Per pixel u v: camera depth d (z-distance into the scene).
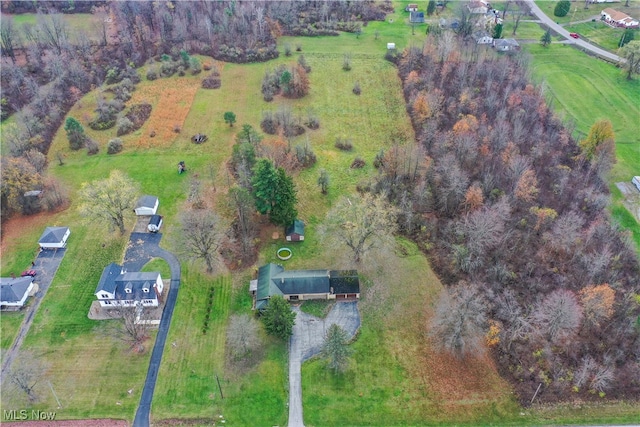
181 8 169.88
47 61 142.00
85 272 88.31
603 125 104.44
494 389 71.94
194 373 73.75
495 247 89.88
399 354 76.31
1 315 81.38
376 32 172.50
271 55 156.00
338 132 124.81
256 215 98.88
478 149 109.00
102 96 133.38
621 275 84.88
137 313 80.25
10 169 97.81
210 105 133.50
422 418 69.12
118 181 93.81
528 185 97.38
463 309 72.62
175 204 102.19
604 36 172.50
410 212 97.25
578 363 73.69
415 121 126.75
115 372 73.88
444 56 145.50
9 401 70.62
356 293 83.50
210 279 87.25
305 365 75.06
